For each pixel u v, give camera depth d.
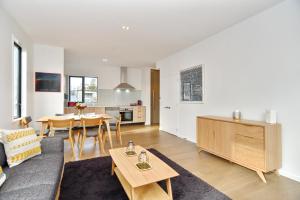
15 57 3.46
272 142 2.38
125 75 7.52
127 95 7.86
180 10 2.69
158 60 6.07
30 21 3.08
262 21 2.76
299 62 2.32
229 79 3.37
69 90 6.95
